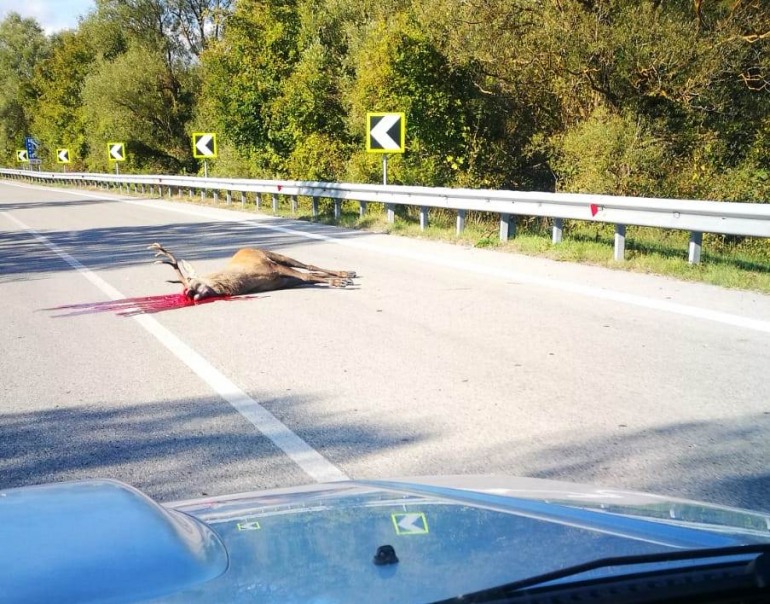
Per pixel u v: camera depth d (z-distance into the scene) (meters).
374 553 1.55
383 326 8.01
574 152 17.16
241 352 7.18
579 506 2.11
